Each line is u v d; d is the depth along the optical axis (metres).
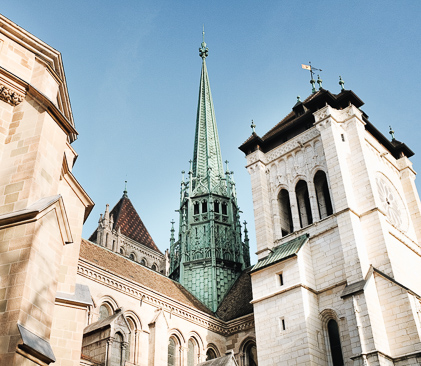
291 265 46.19
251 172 58.12
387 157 56.34
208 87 85.06
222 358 42.31
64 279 25.30
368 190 47.22
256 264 50.91
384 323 39.62
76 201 27.86
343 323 41.81
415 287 45.53
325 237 47.41
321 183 53.22
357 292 40.09
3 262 18.69
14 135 22.34
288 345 42.59
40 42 25.28
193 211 67.31
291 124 57.25
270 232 53.09
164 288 54.44
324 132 51.97
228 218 66.88
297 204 54.16
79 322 24.53
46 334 18.72
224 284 60.66
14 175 21.08
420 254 49.88
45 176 21.72
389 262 42.72
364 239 45.25
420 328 38.16
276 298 45.69
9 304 17.72
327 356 41.88
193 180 70.75
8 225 19.48
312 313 43.47
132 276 50.94
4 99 22.92
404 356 37.25
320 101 54.16
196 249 63.50
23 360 16.86
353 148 50.62
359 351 37.94
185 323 49.34
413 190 55.66
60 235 20.91
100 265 47.66
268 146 60.06
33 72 24.75
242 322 51.44
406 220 52.94
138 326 44.88
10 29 24.55
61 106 28.11
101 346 37.09
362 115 55.00
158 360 42.78
